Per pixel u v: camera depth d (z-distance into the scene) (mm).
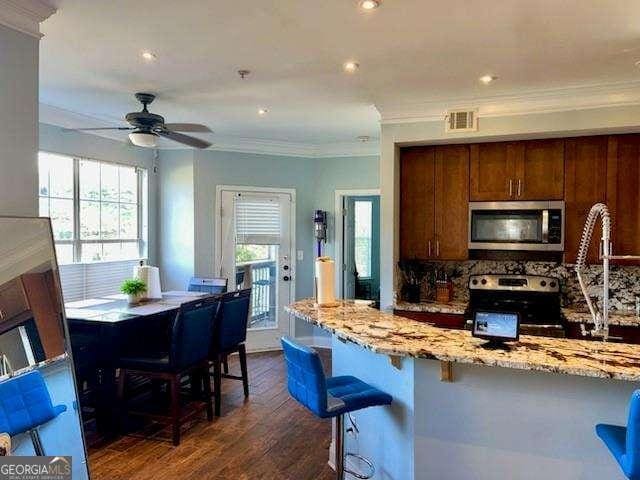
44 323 2361
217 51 2936
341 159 6254
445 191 4324
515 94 3777
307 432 3652
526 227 4090
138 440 3508
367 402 2346
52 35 2709
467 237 4262
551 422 2107
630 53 2930
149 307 3984
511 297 4273
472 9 2348
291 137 5785
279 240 6219
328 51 2928
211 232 5891
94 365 3660
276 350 6254
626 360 1935
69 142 4734
